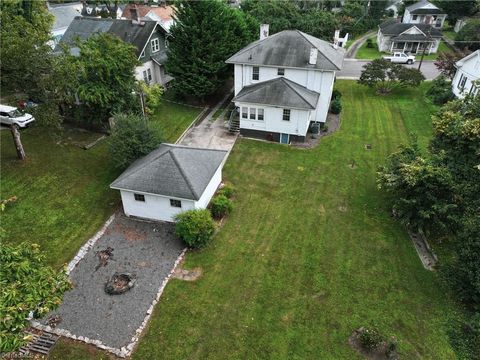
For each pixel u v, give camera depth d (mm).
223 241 20219
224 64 34844
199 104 37500
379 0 75688
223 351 14641
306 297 16984
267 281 17781
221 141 30547
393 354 14492
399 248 19906
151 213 21500
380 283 17781
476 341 14953
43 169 24688
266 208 22859
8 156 25484
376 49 60406
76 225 20891
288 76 31062
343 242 20266
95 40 27578
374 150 29500
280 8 59062
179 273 18172
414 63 52250
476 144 19016
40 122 23938
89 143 27859
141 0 83312
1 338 9133
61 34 52844
